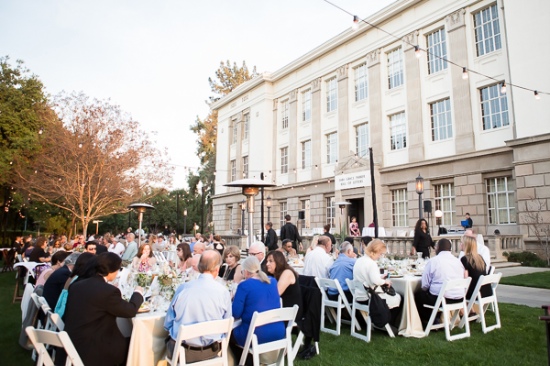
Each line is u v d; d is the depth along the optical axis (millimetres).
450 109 22562
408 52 24750
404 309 6805
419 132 23703
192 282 4516
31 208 30047
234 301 4910
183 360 4055
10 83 24297
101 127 23281
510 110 19578
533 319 7523
